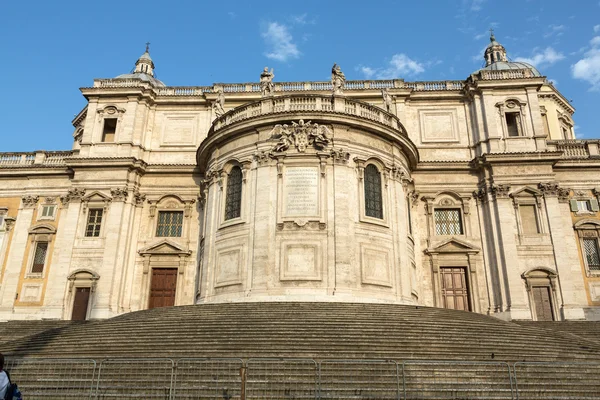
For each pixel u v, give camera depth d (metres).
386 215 26.75
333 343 15.88
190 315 20.03
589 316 30.30
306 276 23.94
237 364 14.29
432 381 13.69
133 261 33.19
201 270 27.69
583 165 33.44
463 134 35.53
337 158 25.91
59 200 35.34
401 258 26.69
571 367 15.07
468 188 34.06
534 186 32.75
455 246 32.66
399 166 28.91
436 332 17.62
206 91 37.16
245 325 17.75
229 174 28.05
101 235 32.88
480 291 31.86
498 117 35.06
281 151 25.98
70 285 31.72
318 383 11.83
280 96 27.70
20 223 34.84
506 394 13.36
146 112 36.91
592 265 31.92
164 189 34.78
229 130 27.69
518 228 32.03
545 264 31.16
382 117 28.95
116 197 33.41
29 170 35.78
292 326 17.50
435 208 33.94
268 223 24.97
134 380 13.67
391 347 15.84
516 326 20.28
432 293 31.94
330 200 25.20
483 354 15.68
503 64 42.38
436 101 36.50
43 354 17.14
